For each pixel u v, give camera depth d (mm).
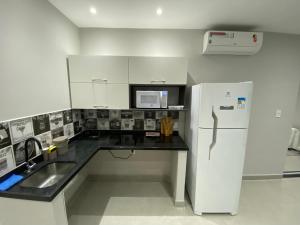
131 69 1907
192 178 1932
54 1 1541
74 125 2088
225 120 1665
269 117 2398
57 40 1698
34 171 1289
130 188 2336
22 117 1269
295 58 2279
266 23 1953
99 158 2498
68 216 1806
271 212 1909
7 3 1115
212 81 2275
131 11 1726
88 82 1930
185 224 1732
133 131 2398
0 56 1078
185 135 2326
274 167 2553
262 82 2307
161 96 1987
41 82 1466
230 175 1766
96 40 2197
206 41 2023
